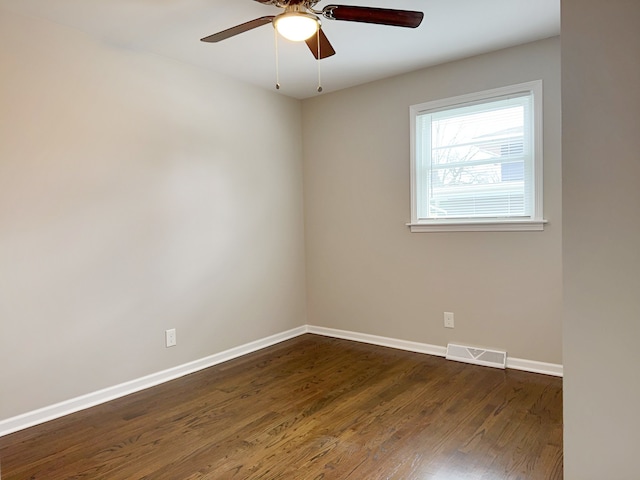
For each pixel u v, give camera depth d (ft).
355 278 13.62
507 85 10.53
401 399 9.12
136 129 10.02
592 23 4.79
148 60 10.24
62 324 8.81
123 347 9.82
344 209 13.73
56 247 8.70
